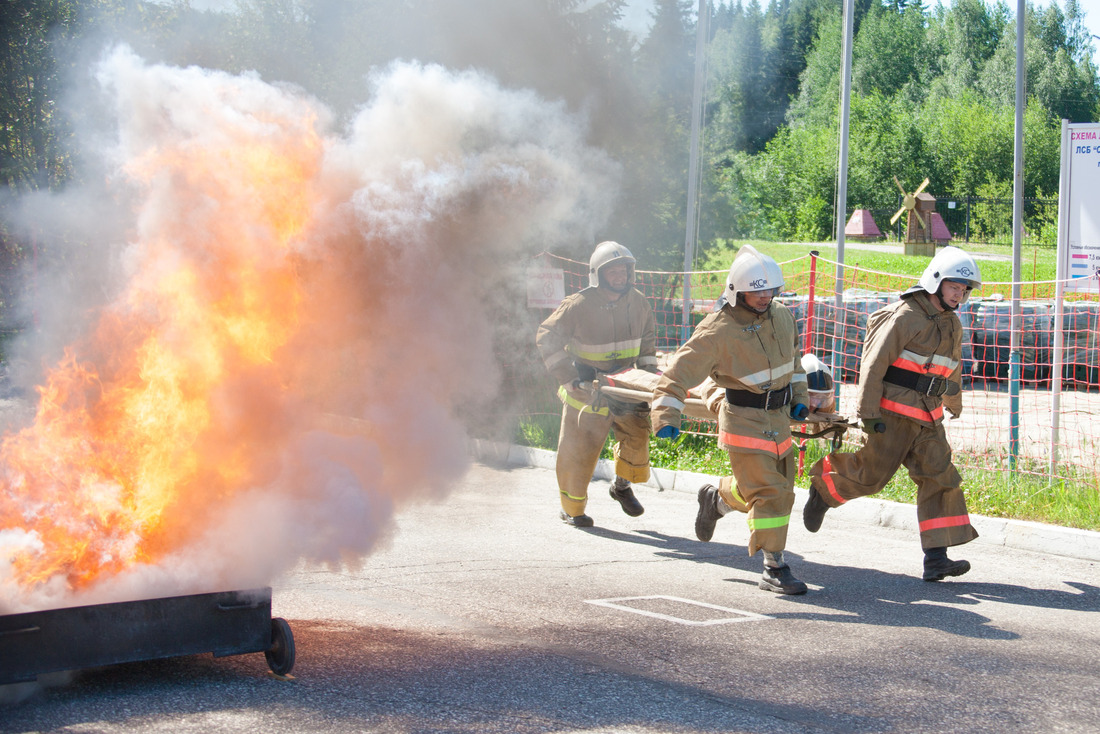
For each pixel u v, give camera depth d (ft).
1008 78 248.93
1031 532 23.82
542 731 11.59
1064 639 16.21
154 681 13.01
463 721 11.82
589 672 13.91
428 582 19.17
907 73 274.57
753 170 186.80
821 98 270.05
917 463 20.79
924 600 18.88
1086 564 22.38
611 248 24.44
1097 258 29.81
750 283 19.06
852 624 16.93
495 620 16.62
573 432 25.07
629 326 24.79
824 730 11.93
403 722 11.73
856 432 33.60
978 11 271.28
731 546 23.68
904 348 20.75
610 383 24.21
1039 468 29.96
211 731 11.27
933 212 173.17
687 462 33.58
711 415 21.48
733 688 13.39
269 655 13.24
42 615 11.52
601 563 21.42
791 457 20.07
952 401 21.59
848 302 55.11
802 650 15.26
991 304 57.67
